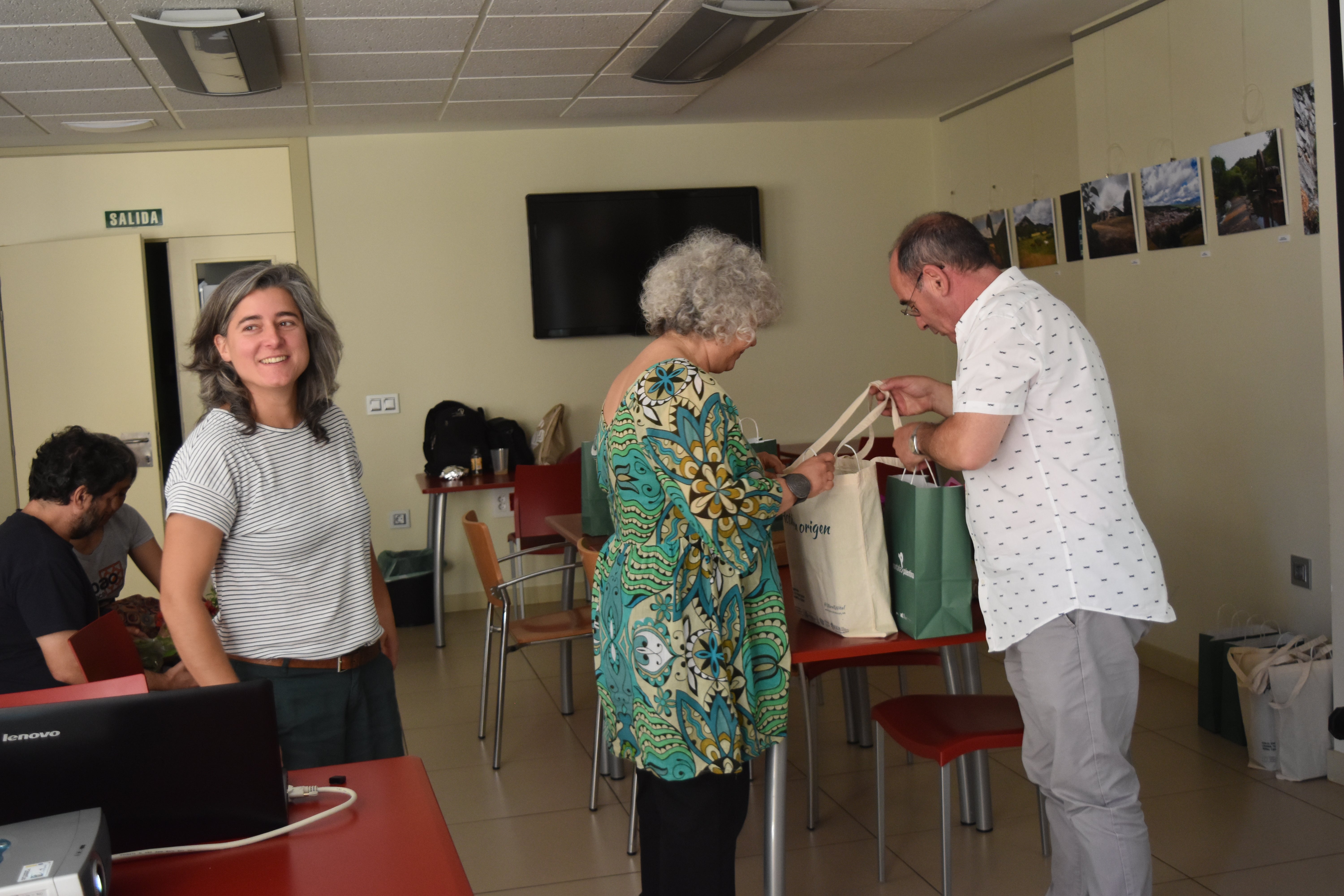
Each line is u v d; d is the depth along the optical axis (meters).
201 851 1.34
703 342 2.01
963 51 4.71
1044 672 2.05
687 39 4.04
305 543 1.84
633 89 5.03
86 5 3.38
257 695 1.33
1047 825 2.76
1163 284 4.04
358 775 1.61
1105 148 4.32
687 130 6.10
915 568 2.21
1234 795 3.09
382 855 1.33
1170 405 4.05
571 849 3.00
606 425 2.07
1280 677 3.17
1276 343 3.52
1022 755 2.82
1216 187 3.71
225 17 3.47
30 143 5.44
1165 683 4.12
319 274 5.80
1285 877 2.61
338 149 5.77
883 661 2.98
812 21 4.12
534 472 4.98
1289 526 3.54
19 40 3.69
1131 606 2.01
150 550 3.04
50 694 1.64
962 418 2.01
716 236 2.03
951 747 2.40
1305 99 3.31
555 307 5.95
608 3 3.68
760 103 5.61
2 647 2.40
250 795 1.36
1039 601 2.03
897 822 3.04
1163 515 4.14
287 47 3.99
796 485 2.09
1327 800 3.03
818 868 2.79
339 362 1.96
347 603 1.91
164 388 5.82
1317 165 3.04
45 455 2.50
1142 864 2.03
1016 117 5.39
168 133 5.36
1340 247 2.81
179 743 1.31
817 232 6.30
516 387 6.04
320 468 1.89
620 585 1.96
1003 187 5.59
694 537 1.90
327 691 1.86
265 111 5.02
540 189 5.97
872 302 6.40
